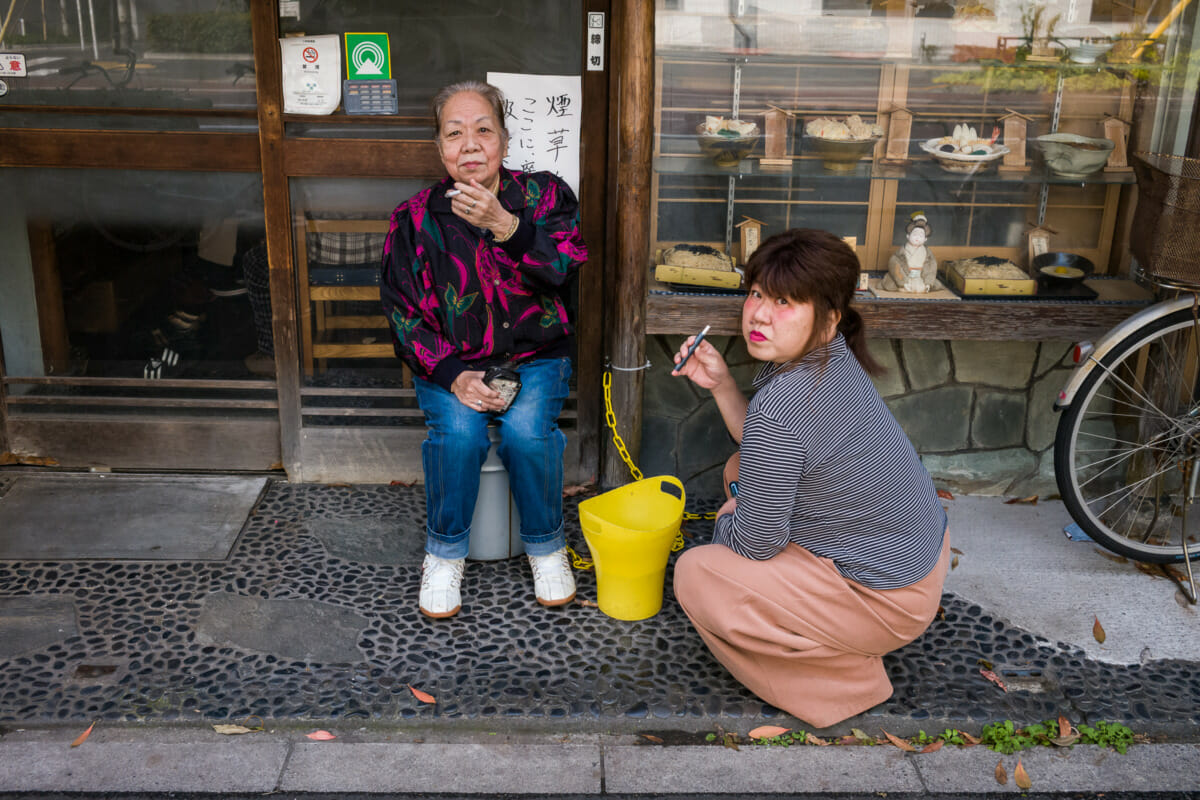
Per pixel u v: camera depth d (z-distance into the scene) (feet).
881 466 7.82
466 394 9.30
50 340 11.85
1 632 9.25
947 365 11.73
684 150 10.83
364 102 10.89
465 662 9.05
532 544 9.96
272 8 10.55
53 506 11.42
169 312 11.77
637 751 8.14
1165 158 9.65
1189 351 10.69
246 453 12.21
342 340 11.77
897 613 7.98
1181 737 8.38
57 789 7.61
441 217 9.64
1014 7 10.60
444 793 7.70
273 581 10.18
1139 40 10.62
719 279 10.89
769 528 7.81
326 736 8.19
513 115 10.89
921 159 11.02
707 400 11.93
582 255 9.70
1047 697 8.75
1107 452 11.97
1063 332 10.78
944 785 7.85
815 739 8.26
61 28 10.68
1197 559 10.48
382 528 11.23
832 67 10.72
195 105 10.94
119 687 8.60
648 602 9.66
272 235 11.29
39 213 11.36
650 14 9.88
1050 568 10.70
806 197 11.16
